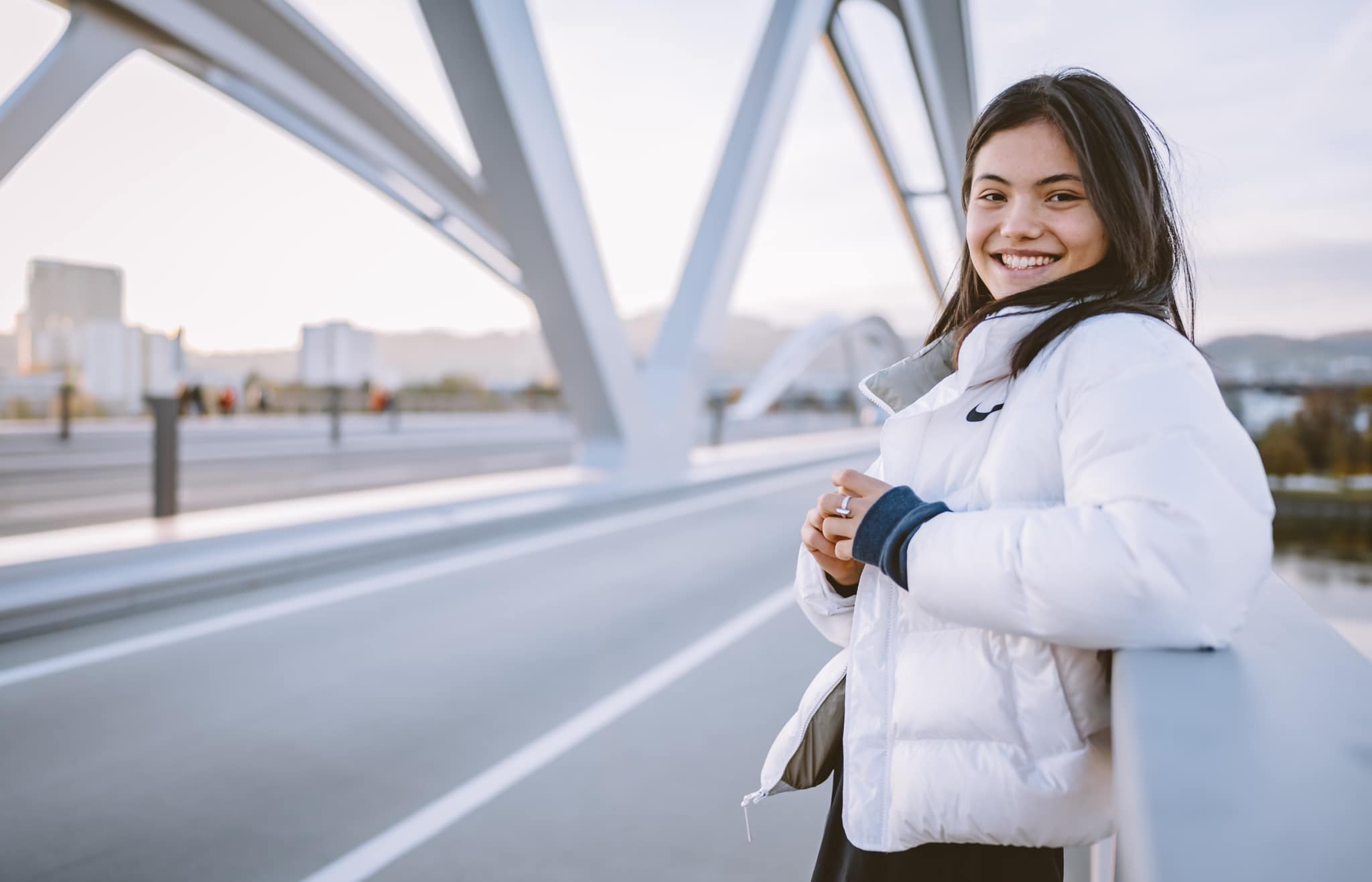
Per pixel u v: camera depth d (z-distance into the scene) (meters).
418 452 19.70
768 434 32.38
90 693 3.98
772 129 12.37
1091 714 0.91
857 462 19.09
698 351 12.34
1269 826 0.49
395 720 3.72
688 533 8.77
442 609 5.59
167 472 6.50
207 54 11.44
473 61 7.59
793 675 4.39
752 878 2.51
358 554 6.85
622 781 3.14
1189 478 0.75
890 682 1.02
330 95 13.95
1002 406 1.00
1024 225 1.00
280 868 2.55
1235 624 0.78
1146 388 0.81
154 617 5.24
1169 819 0.50
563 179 8.76
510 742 3.50
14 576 4.84
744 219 12.40
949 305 1.28
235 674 4.27
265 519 6.62
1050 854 1.10
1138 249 0.95
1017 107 0.99
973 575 0.84
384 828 2.79
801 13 12.15
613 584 6.43
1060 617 0.79
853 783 1.03
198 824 2.81
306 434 22.66
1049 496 0.91
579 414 11.07
